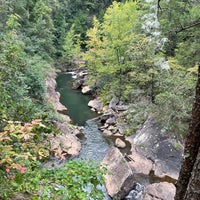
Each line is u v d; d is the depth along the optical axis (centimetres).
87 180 289
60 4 4194
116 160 1002
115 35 1862
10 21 620
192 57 1372
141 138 1271
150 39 1498
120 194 882
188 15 1278
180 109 1162
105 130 1503
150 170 1074
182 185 256
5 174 308
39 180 279
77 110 1902
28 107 410
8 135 284
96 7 4616
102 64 2150
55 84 2534
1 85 421
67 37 3494
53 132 374
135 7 2058
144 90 1541
